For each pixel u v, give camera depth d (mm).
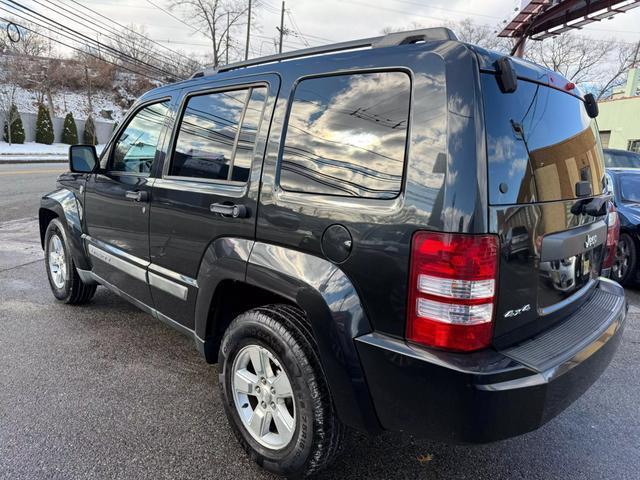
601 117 27328
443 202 1702
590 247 2422
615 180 6109
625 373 3494
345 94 2072
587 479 2363
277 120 2322
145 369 3354
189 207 2680
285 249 2160
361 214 1884
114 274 3584
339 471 2381
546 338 2039
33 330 3965
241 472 2334
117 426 2676
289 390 2174
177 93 3053
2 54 44594
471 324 1719
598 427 2809
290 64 2359
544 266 2025
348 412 1968
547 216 2014
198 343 2701
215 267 2461
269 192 2248
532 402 1762
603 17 9945
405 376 1785
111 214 3498
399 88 1896
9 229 8219
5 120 31672
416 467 2430
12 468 2305
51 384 3109
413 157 1791
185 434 2627
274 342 2148
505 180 1808
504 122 1850
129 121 3504
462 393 1689
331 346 1931
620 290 2756
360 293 1895
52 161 26828
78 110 50156
